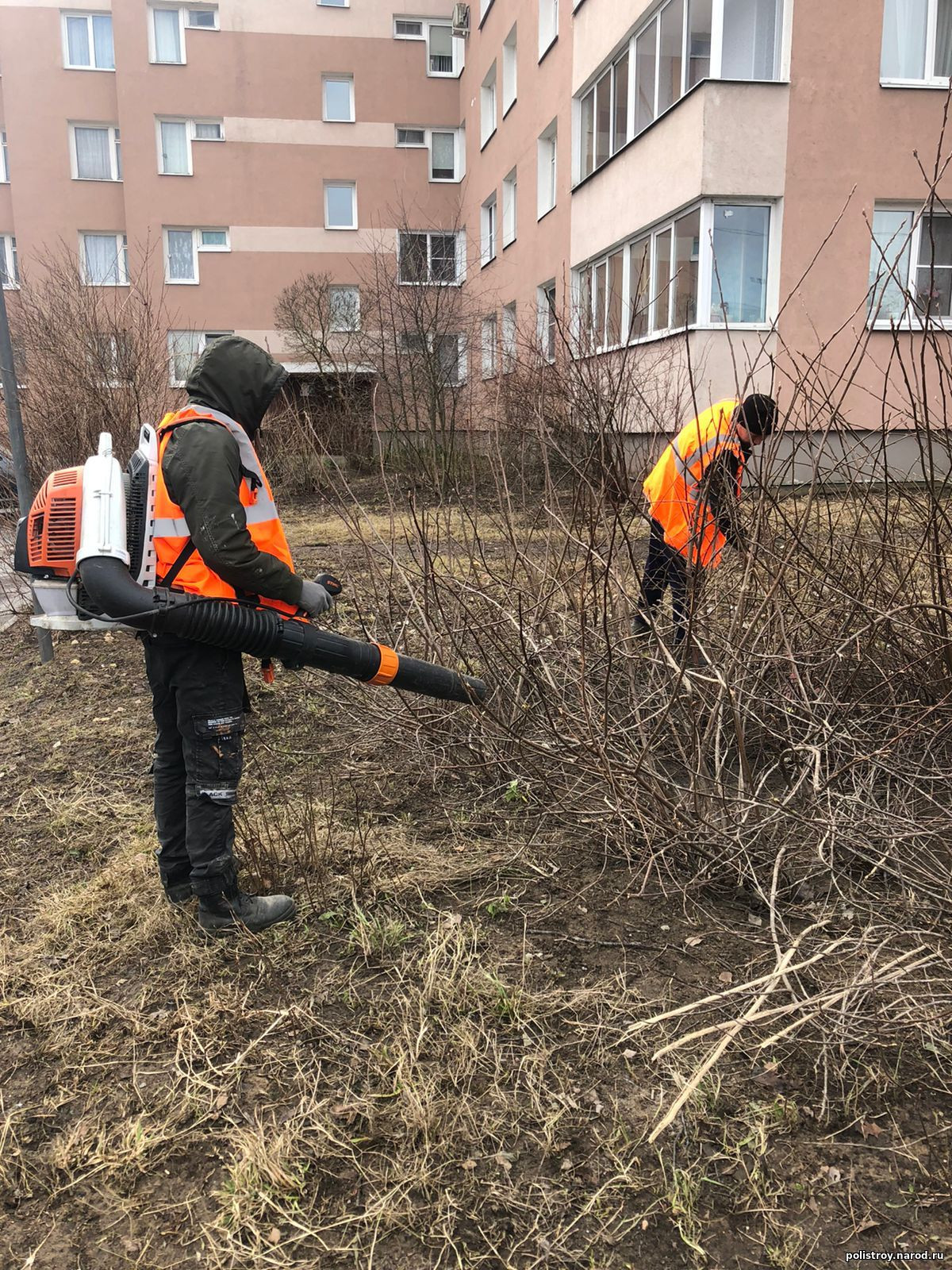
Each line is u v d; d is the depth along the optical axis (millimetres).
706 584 3156
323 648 2438
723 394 10430
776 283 10688
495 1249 1649
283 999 2346
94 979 2445
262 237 23062
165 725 2598
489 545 4176
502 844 3104
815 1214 1695
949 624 3057
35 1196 1797
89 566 2229
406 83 23078
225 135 22531
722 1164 1812
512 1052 2137
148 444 2373
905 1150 1818
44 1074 2119
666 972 2400
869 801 2938
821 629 3291
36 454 6699
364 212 23453
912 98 10555
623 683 3293
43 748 4066
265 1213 1739
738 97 10289
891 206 10828
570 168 15305
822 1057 2020
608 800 2943
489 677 3504
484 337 12367
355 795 3500
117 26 21750
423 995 2281
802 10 10188
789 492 3373
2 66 22484
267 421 11430
